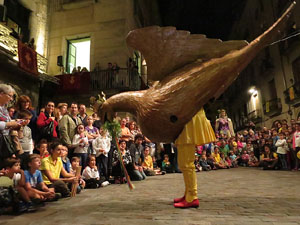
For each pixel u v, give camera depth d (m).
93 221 2.44
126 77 14.01
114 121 3.41
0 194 3.02
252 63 27.95
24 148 4.68
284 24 2.81
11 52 10.06
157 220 2.38
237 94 34.28
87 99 14.13
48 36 15.93
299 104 18.45
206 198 3.51
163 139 3.09
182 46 3.02
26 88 11.88
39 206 3.51
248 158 13.84
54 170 4.41
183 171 2.99
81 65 15.80
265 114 24.42
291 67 19.30
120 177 6.49
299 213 2.52
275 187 4.59
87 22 15.73
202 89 2.85
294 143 9.05
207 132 3.00
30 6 14.21
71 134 5.66
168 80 2.99
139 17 18.30
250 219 2.32
